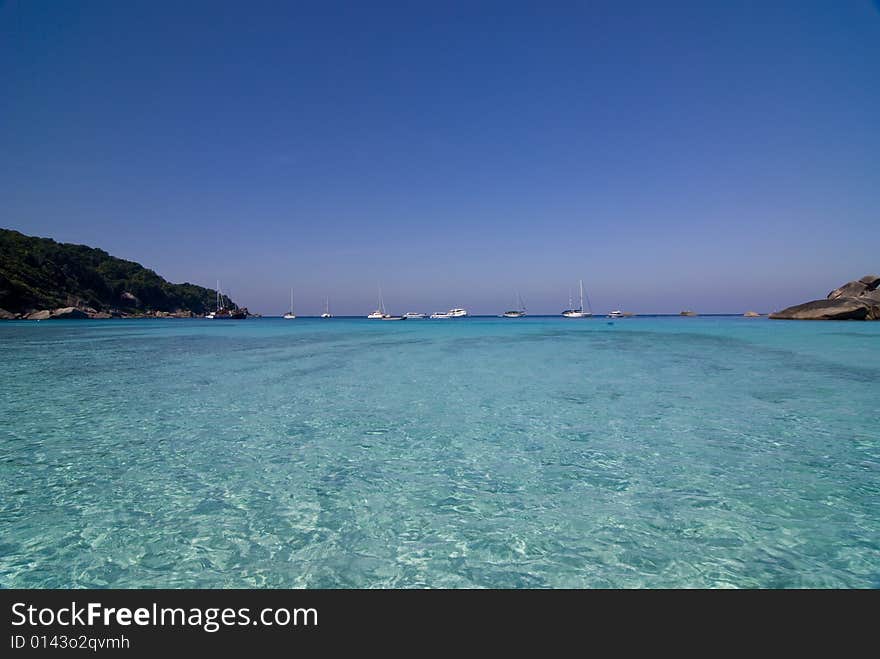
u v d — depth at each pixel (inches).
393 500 216.5
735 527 186.2
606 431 331.0
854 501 209.0
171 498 219.3
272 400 443.5
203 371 650.8
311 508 208.4
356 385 529.3
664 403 424.2
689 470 250.5
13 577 157.8
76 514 202.4
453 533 184.7
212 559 168.1
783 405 412.2
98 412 392.2
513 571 159.8
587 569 159.9
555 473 248.7
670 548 171.6
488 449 291.3
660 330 1939.0
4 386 518.0
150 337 1462.8
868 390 482.3
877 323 2129.7
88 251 5216.5
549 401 436.5
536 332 1857.8
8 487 231.3
